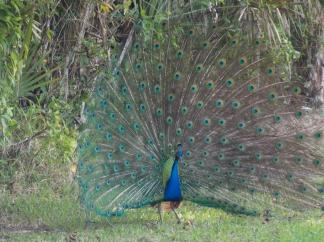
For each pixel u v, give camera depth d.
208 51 18.80
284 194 17.95
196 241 16.52
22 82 20.61
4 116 17.89
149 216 19.52
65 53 24.62
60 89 24.39
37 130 23.23
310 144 18.16
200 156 17.95
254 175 17.95
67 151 22.42
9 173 22.42
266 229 17.75
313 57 32.66
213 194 17.89
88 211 18.34
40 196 21.52
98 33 25.34
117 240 16.45
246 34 24.70
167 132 18.03
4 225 18.33
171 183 17.64
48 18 22.91
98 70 24.53
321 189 17.92
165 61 18.69
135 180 17.80
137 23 23.56
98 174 17.64
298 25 29.88
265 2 25.77
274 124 18.27
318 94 32.50
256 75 18.53
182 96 18.28
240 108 18.28
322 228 17.88
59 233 17.33
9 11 17.41
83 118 23.30
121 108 18.22
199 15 25.00
